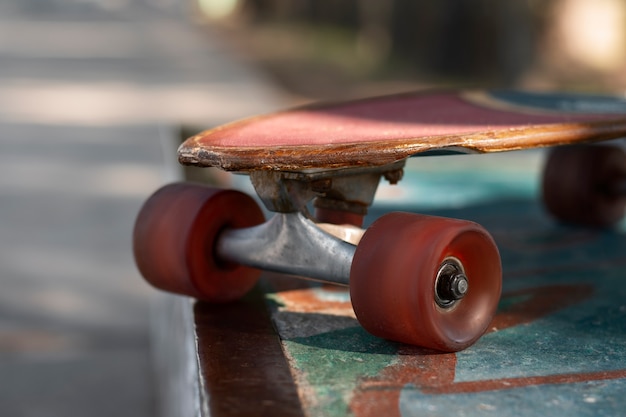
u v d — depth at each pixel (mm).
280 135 622
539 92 884
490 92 874
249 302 674
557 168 904
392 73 5316
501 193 1103
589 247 844
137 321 1279
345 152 564
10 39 7246
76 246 1597
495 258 592
